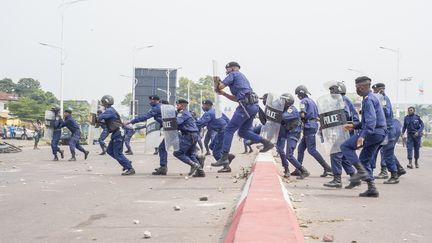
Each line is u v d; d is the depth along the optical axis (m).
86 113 72.00
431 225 6.64
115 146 13.30
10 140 43.59
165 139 12.80
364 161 9.78
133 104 49.88
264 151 11.98
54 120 19.19
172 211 7.64
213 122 15.55
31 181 11.74
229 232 5.71
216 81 11.32
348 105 11.50
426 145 47.81
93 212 7.55
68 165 16.84
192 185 11.00
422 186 11.30
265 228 5.31
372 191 9.26
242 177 12.67
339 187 10.66
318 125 12.93
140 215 7.31
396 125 11.98
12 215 7.30
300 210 7.68
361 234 6.06
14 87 106.25
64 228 6.41
